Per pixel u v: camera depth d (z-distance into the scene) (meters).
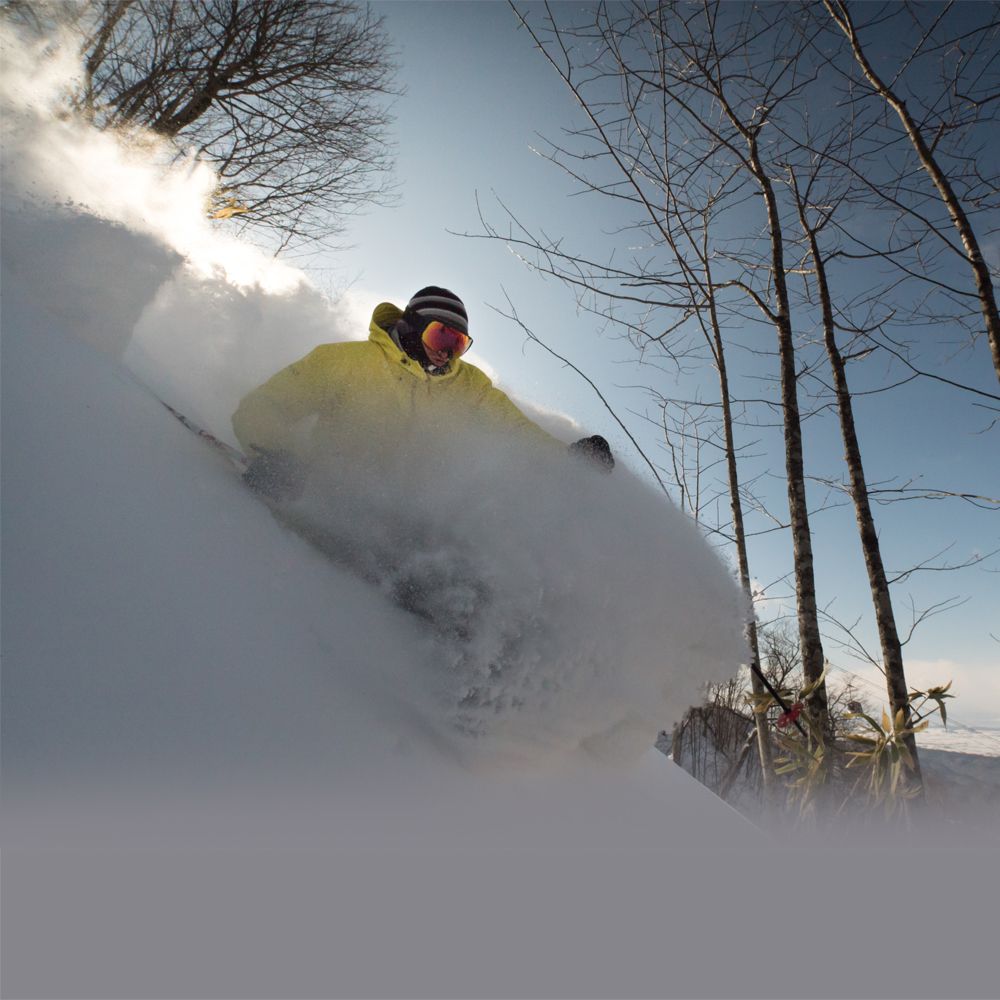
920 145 5.24
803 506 5.51
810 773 4.11
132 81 8.69
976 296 5.05
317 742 1.57
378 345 2.64
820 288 6.04
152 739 1.34
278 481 2.26
